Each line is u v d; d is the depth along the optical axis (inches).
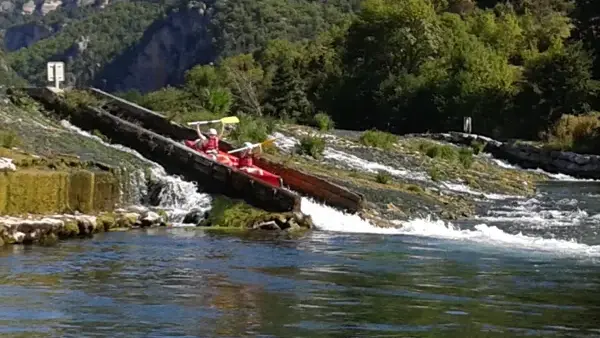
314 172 1251.2
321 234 953.5
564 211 1232.8
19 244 812.0
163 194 1080.2
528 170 2060.8
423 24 3225.9
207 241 874.1
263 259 766.5
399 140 1894.7
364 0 3627.0
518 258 801.6
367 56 3267.7
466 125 2428.6
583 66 2561.5
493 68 2790.4
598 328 532.1
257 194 1067.9
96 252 780.0
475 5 4224.9
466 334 512.4
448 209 1174.3
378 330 516.7
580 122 2297.0
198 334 498.6
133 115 1440.7
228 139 1432.1
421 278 687.1
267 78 3137.3
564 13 4079.7
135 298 588.4
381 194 1188.5
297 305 577.6
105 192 987.9
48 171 924.0
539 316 561.3
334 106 3107.8
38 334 492.7
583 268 748.6
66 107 1379.2
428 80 2878.9
